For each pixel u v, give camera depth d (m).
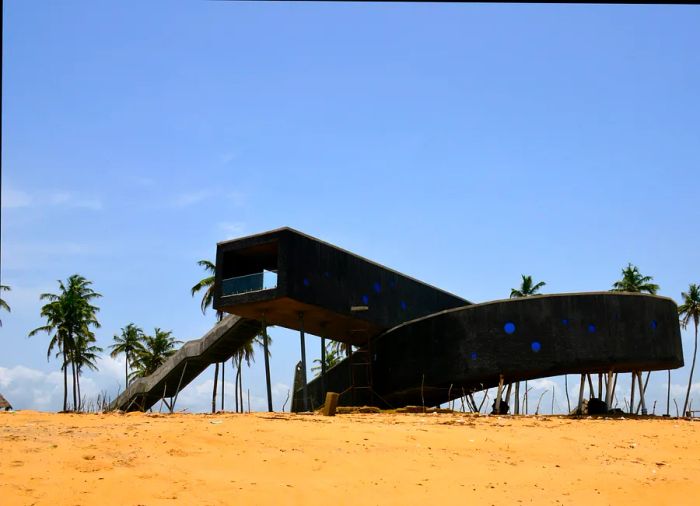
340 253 36.06
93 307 67.75
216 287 34.88
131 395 44.50
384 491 13.40
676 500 14.33
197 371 43.38
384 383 37.19
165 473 13.07
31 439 14.73
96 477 12.39
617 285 70.19
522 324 31.28
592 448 18.73
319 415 24.53
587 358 30.11
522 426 22.12
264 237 33.88
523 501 13.46
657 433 21.67
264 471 13.95
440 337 33.84
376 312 37.59
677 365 32.28
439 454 16.55
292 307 34.06
